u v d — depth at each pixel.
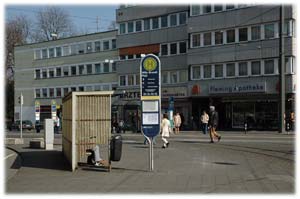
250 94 47.31
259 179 12.66
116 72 63.16
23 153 22.81
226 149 22.16
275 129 46.00
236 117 49.38
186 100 54.06
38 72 76.31
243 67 48.09
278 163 16.42
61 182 12.80
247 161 17.09
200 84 51.50
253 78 47.16
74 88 70.38
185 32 54.56
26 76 78.06
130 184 12.16
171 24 56.12
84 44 68.94
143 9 58.81
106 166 15.95
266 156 18.75
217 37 50.00
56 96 73.31
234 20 48.47
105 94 15.93
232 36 48.78
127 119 59.00
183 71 54.84
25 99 78.19
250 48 47.28
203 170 14.70
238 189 11.08
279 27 42.06
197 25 51.31
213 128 26.91
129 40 60.41
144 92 14.85
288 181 12.28
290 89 44.12
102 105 15.99
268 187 11.33
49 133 25.69
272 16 45.69
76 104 15.69
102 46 66.38
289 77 44.16
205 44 50.97
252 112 47.97
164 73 56.88
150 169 14.82
